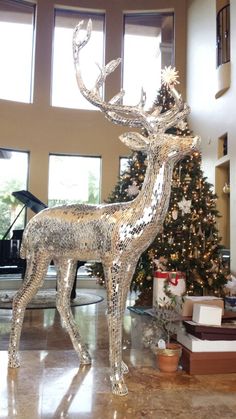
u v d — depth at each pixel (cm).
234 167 599
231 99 623
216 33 693
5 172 793
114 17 870
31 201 636
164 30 894
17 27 838
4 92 812
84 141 827
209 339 255
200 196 486
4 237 648
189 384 231
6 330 381
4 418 182
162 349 256
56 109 821
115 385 215
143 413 190
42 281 258
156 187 222
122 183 526
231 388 226
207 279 459
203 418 185
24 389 218
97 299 605
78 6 857
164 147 221
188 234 464
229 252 629
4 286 712
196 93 799
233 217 594
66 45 860
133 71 878
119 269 222
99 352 299
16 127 792
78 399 205
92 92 245
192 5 839
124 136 235
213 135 702
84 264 620
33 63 830
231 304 410
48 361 271
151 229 222
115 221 222
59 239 241
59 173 828
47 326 405
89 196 836
